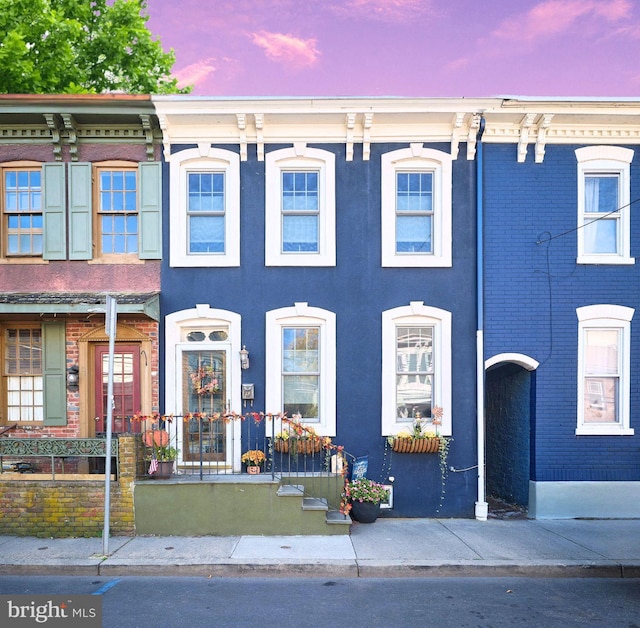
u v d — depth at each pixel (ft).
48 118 29.63
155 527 25.57
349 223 30.89
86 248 30.50
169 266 30.58
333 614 18.33
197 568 21.86
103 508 25.57
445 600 19.63
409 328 31.22
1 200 30.83
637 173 31.24
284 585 20.86
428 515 29.94
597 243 31.63
